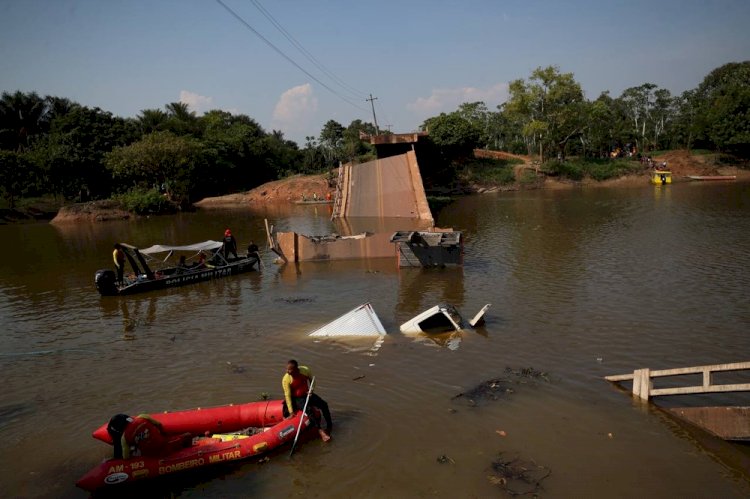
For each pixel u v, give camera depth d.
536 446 9.19
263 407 9.78
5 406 11.33
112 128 67.62
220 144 74.00
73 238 39.41
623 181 66.00
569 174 67.06
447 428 9.80
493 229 34.00
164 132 64.06
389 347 13.87
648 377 10.59
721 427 9.37
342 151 86.56
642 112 92.62
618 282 19.22
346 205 45.03
